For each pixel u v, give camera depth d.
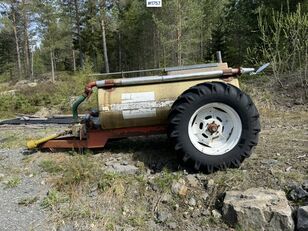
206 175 3.45
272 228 2.85
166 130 3.89
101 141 4.11
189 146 3.42
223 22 28.06
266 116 6.69
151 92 3.81
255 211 2.88
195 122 3.55
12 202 3.46
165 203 3.25
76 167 3.76
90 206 3.31
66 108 11.66
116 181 3.50
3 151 4.96
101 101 3.82
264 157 3.74
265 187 3.21
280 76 9.59
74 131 4.22
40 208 3.34
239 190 3.20
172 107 3.54
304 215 2.82
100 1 32.19
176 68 4.08
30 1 40.62
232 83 3.86
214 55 22.91
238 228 2.90
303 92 8.28
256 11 17.06
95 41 40.03
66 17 39.66
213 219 3.03
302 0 15.74
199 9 27.11
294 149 3.96
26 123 7.81
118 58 42.38
